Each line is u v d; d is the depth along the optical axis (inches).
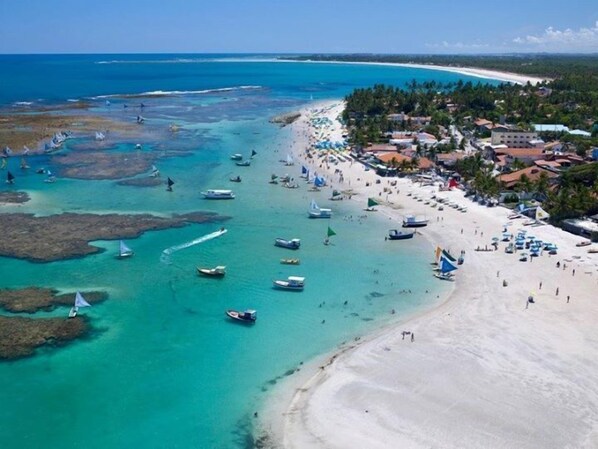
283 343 2979.8
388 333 3056.1
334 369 2723.9
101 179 6186.0
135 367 2751.0
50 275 3735.2
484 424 2324.1
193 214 5098.4
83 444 2236.7
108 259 4023.1
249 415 2413.9
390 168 6491.1
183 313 3292.3
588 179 5477.4
